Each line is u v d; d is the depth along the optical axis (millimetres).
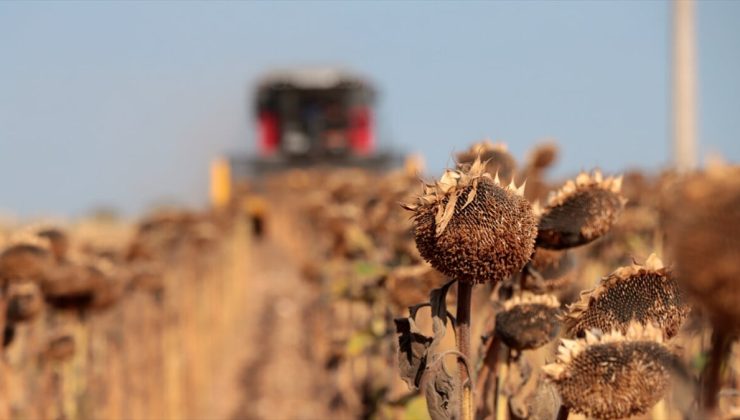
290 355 20344
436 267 3104
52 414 8570
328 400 14578
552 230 3900
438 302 3283
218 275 22906
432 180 3131
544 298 3855
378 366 10102
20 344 8062
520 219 3041
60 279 8359
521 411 4051
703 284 1559
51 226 8633
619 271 3004
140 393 12875
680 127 16578
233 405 17031
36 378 8461
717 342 1851
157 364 14312
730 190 1557
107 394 11062
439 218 3004
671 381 2740
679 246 1587
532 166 5434
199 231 19781
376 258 9000
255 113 46375
